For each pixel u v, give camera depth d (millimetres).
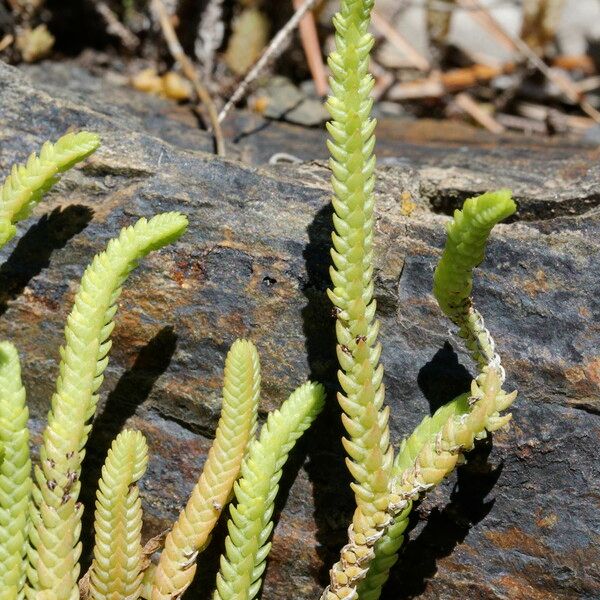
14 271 217
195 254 214
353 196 186
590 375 207
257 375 197
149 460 216
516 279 211
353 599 198
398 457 200
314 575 214
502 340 209
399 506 193
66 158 201
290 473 213
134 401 216
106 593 198
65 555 193
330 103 185
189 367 214
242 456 197
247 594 197
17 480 191
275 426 196
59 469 192
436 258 213
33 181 201
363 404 189
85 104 237
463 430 190
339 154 186
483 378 194
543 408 208
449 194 232
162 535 204
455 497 210
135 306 215
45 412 218
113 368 216
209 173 218
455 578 211
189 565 197
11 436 190
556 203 225
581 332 209
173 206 216
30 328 217
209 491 196
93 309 195
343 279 188
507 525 209
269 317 213
